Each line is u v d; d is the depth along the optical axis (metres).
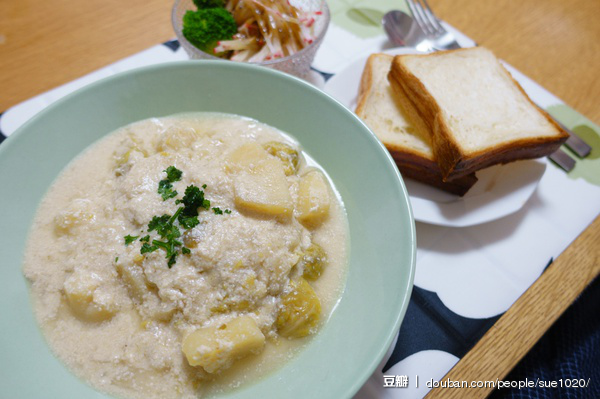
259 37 0.34
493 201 0.28
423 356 0.23
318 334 0.21
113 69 0.34
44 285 0.21
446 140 0.28
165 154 0.24
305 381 0.20
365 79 0.33
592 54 0.38
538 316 0.25
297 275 0.22
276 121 0.27
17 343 0.20
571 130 0.33
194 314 0.20
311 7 0.36
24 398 0.18
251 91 0.27
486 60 0.34
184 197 0.21
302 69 0.34
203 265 0.20
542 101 0.34
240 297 0.20
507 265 0.27
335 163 0.25
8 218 0.22
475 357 0.23
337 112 0.25
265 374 0.20
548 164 0.31
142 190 0.22
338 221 0.24
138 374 0.20
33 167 0.24
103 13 0.37
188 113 0.28
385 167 0.23
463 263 0.27
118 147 0.25
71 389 0.19
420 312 0.25
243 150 0.24
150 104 0.27
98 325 0.21
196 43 0.32
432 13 0.38
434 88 0.31
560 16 0.41
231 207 0.22
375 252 0.22
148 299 0.20
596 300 0.33
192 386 0.20
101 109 0.26
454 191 0.29
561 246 0.28
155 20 0.37
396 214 0.22
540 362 0.29
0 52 0.34
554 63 0.37
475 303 0.25
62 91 0.32
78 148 0.25
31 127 0.23
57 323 0.21
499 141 0.29
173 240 0.20
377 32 0.39
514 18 0.40
